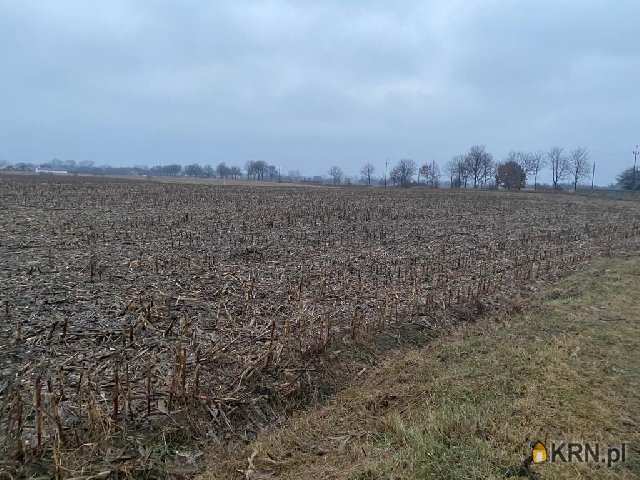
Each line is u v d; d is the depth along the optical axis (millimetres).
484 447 3723
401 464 3580
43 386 4461
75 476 3365
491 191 67250
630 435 3938
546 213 28031
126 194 29906
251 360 5371
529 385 4844
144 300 7199
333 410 4723
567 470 3455
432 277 10000
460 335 6848
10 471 3340
